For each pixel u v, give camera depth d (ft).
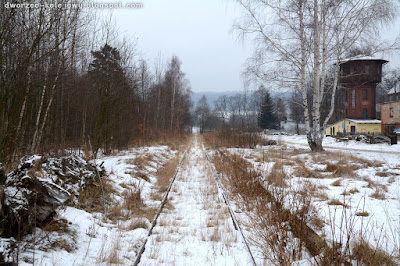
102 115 48.67
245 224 19.84
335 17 54.08
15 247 12.28
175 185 33.86
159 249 15.90
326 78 65.26
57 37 35.65
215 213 22.85
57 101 51.37
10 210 13.19
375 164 42.16
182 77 157.89
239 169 34.86
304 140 143.64
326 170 38.99
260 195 23.99
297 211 18.10
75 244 15.23
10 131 30.58
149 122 97.14
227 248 16.12
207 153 75.31
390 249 13.64
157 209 23.88
